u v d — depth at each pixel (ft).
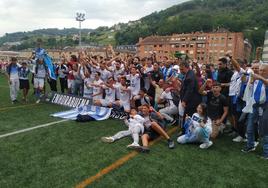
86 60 38.29
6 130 24.64
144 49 269.85
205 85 24.29
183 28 313.12
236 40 250.98
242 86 23.59
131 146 20.53
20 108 34.47
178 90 28.58
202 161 18.89
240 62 26.61
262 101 20.27
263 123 19.62
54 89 42.55
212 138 24.22
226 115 24.31
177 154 20.03
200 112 21.97
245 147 21.29
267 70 19.70
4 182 15.05
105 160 18.29
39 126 26.20
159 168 17.40
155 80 32.14
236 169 17.80
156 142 22.58
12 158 18.28
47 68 40.50
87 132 24.66
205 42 257.14
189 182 15.70
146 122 23.04
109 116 30.35
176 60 34.22
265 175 17.07
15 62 37.96
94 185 14.90
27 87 39.52
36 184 14.88
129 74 32.63
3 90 51.01
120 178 15.83
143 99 30.30
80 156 18.88
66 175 15.97
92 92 36.55
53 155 18.93
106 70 35.45
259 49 29.04
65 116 30.37
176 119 28.35
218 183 15.75
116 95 32.58
